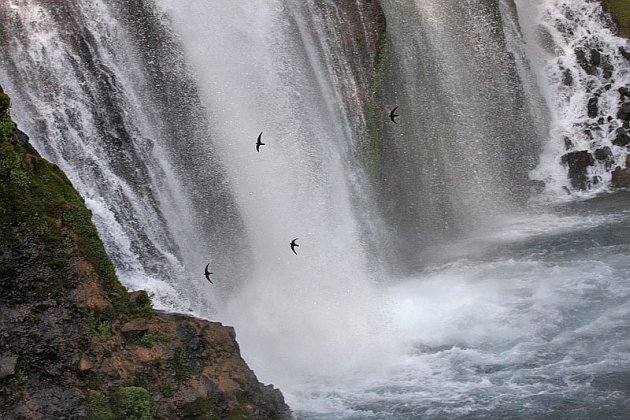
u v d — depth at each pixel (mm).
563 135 50469
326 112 40094
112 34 34375
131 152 33625
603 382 27953
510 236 42719
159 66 35344
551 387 27938
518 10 53844
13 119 31688
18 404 22156
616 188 48750
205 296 32906
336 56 41031
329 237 38438
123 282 30422
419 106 44031
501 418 26438
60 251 24391
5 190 24328
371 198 41031
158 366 24297
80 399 22703
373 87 41719
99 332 23984
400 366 30391
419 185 43469
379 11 42125
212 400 24359
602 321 32094
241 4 38094
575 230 42562
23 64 32344
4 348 22703
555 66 52906
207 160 35750
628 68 52875
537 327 32094
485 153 46656
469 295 35312
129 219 32594
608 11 53969
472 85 46344
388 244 41031
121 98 33938
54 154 32156
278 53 38875
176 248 33562
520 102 48781
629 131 50438
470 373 29375
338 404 27828
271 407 25781
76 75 33188
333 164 39656
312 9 40625
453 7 45719
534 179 49188
